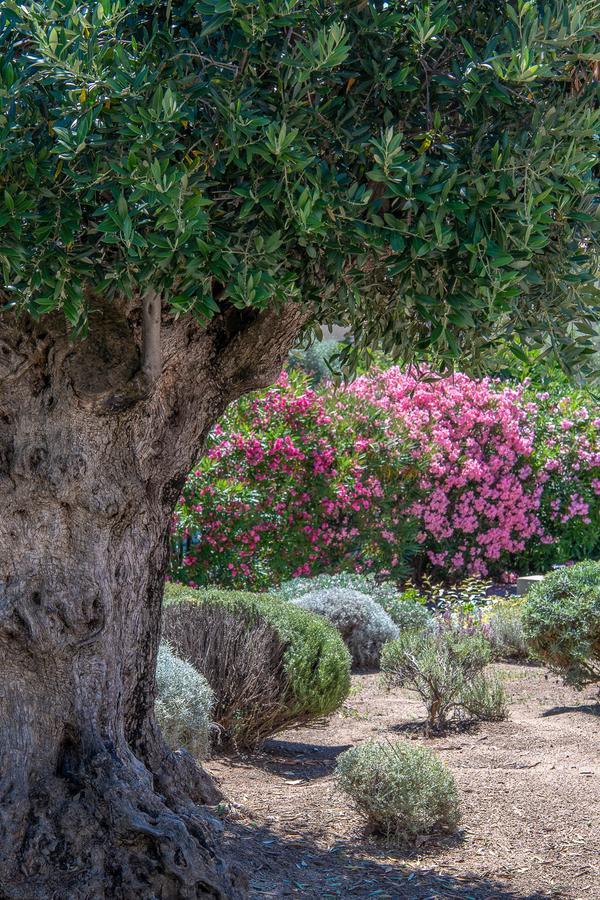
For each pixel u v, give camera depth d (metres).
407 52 2.82
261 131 2.53
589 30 2.61
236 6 2.39
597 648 7.54
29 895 2.93
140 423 3.53
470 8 3.01
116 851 3.06
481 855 4.25
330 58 2.42
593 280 3.04
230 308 3.72
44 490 3.19
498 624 10.12
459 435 13.78
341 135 2.78
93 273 2.61
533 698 8.03
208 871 3.09
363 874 3.93
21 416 3.20
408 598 11.31
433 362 3.65
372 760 4.55
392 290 3.28
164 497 3.84
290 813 4.72
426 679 6.91
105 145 2.41
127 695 3.80
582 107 2.83
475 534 14.18
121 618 3.51
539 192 2.68
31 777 3.19
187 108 2.50
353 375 3.98
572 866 4.10
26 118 2.49
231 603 6.53
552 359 3.21
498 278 2.59
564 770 5.63
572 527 14.48
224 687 6.10
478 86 2.69
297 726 6.50
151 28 2.77
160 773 3.96
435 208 2.57
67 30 2.35
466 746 6.38
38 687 3.25
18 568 3.21
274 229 2.66
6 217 2.38
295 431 11.62
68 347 3.15
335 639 6.60
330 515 11.98
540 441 14.49
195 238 2.52
